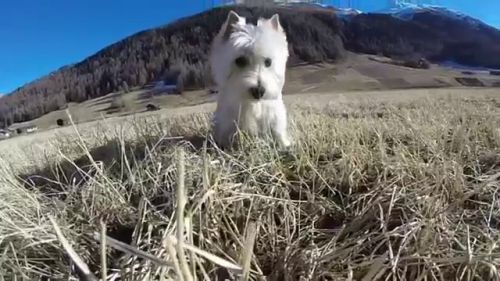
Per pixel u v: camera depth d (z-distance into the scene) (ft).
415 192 1.21
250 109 1.96
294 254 1.03
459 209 1.18
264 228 1.12
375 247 1.02
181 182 0.73
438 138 1.76
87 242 1.10
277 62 2.05
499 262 0.91
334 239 1.07
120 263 0.98
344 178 1.41
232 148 1.72
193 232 1.02
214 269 0.94
